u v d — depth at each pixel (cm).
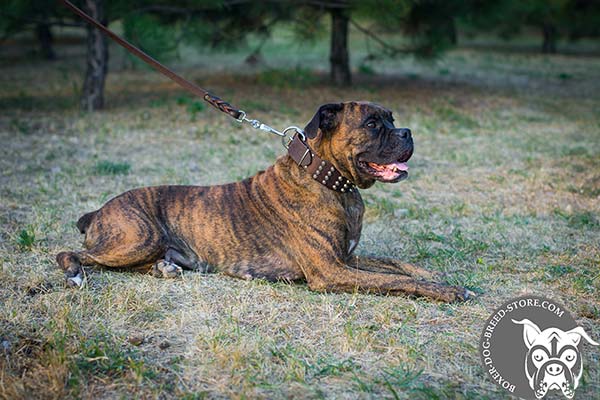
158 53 1002
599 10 2053
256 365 332
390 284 409
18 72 1520
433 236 535
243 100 1149
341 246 418
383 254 503
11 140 852
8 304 390
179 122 978
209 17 1173
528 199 647
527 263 481
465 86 1391
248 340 355
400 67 1734
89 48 1045
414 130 960
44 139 860
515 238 535
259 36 1289
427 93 1279
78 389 313
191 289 416
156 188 458
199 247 441
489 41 2612
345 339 356
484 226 568
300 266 425
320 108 397
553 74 1625
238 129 944
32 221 548
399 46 1371
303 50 2006
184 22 1156
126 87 1315
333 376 324
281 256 429
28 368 331
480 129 980
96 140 866
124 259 428
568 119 1060
